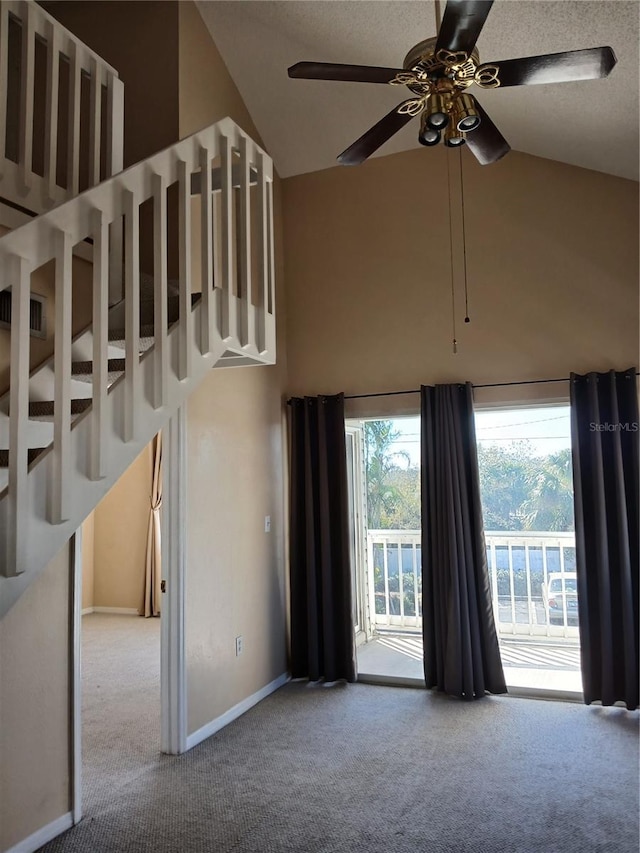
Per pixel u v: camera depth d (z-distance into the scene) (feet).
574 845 8.11
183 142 7.98
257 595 14.06
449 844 8.18
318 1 11.24
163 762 10.72
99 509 23.73
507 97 12.01
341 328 15.83
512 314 14.32
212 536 12.42
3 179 7.89
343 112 14.64
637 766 10.28
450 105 7.48
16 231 5.94
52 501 6.11
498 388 14.28
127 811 9.11
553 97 11.53
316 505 15.20
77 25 12.98
